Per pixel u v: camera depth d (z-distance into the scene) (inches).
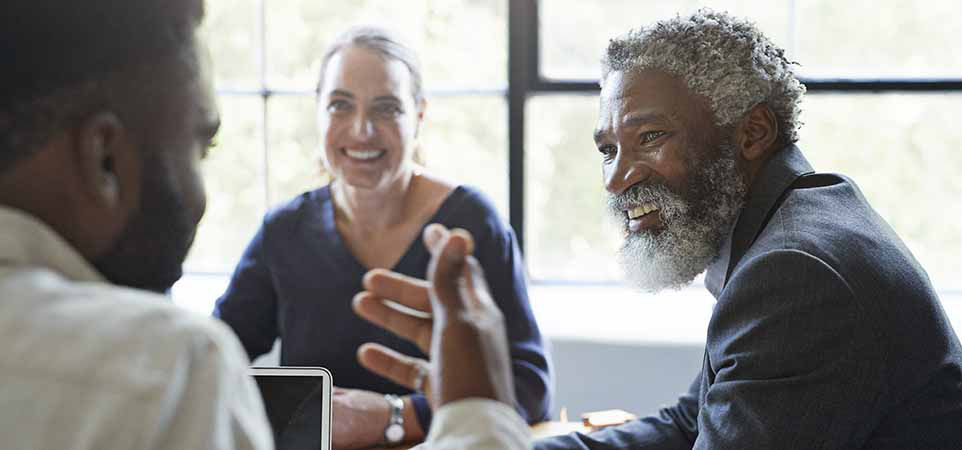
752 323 46.2
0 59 20.6
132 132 22.6
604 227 116.1
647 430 61.5
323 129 76.7
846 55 110.2
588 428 68.2
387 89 75.9
